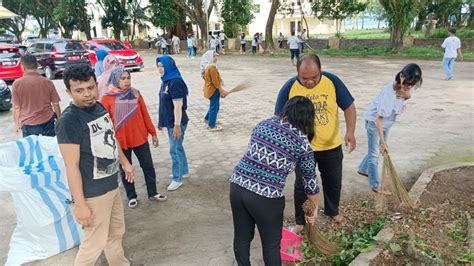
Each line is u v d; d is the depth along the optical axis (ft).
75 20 122.11
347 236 12.06
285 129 8.61
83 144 8.59
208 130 25.13
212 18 141.38
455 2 93.71
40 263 11.18
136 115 13.98
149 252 11.90
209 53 24.08
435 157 18.70
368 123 14.12
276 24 174.29
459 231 11.41
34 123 15.78
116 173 9.37
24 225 11.21
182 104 15.38
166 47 94.79
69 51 52.95
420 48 72.43
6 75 46.62
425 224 11.96
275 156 8.51
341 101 11.55
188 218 13.94
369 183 14.96
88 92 8.45
